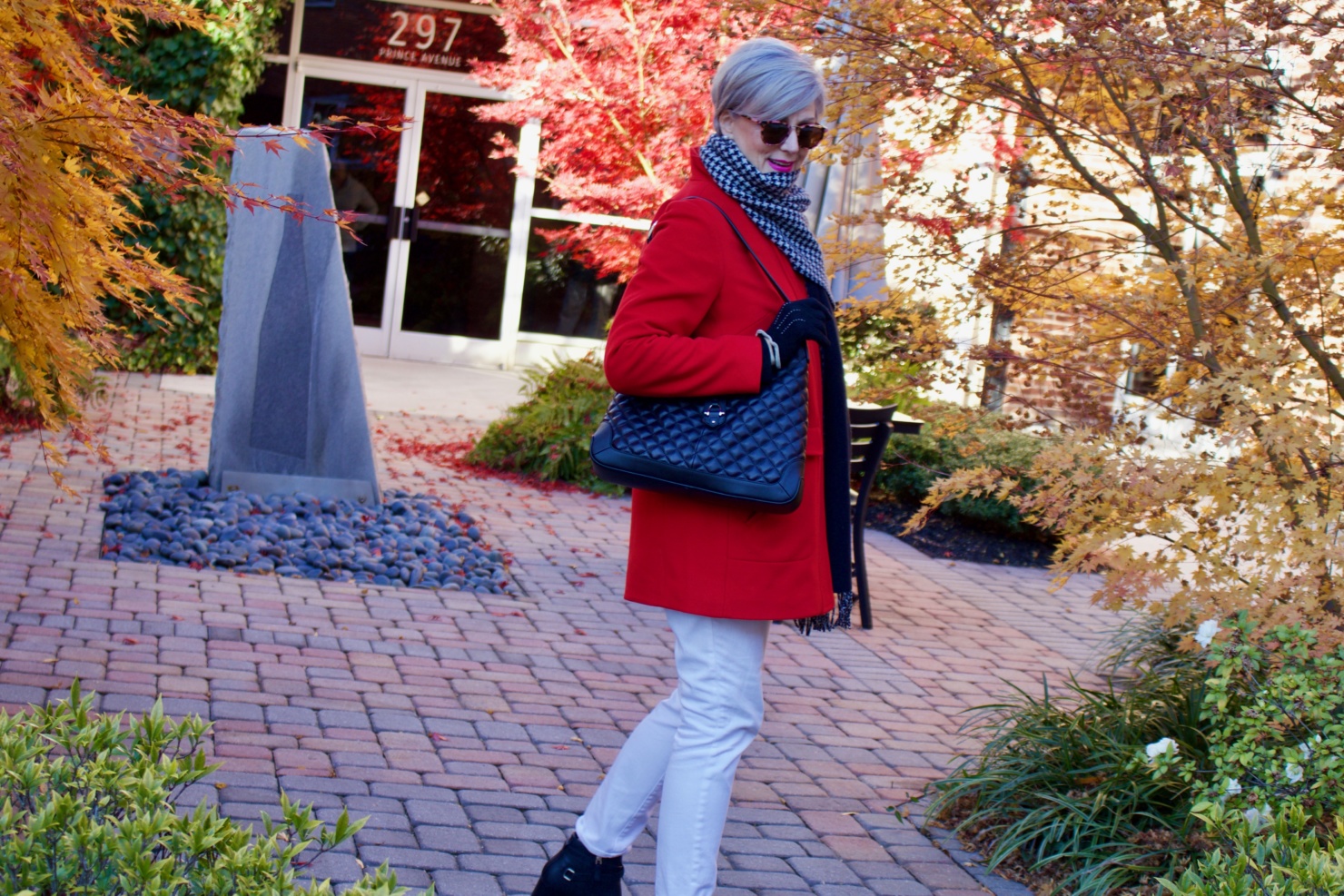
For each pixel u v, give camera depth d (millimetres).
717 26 8133
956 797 3861
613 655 5184
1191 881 2469
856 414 5949
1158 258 4121
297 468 7074
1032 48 3666
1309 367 3818
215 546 5875
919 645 5945
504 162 13438
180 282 3213
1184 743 3734
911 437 8766
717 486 2436
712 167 2576
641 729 2703
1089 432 3500
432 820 3387
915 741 4582
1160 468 3271
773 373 2484
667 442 2467
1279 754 3242
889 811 3877
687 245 2500
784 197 2615
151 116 2742
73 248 2705
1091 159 4734
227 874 1876
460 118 13367
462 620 5414
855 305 4305
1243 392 3162
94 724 2309
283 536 6199
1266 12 3322
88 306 2957
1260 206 4047
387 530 6555
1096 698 4352
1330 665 3111
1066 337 4098
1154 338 3859
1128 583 3309
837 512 2674
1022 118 4254
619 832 2701
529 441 8938
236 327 6980
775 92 2551
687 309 2490
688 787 2549
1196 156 4047
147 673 4266
